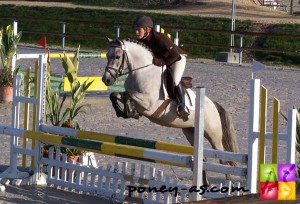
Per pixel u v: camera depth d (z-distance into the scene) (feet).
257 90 28.48
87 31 140.97
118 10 162.20
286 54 116.88
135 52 34.14
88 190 34.09
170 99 34.12
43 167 37.29
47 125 36.17
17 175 36.55
